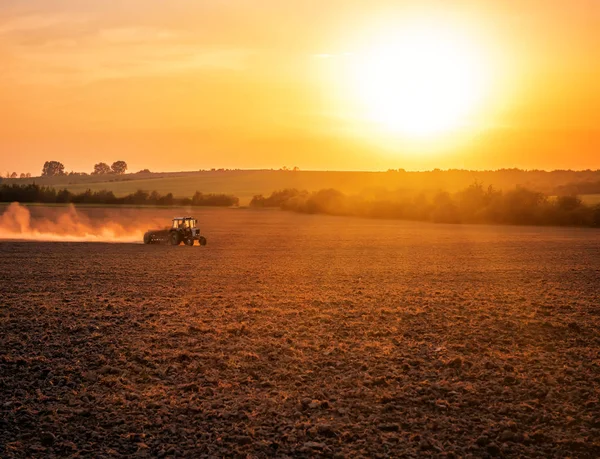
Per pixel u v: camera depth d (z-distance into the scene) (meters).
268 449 10.74
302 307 23.41
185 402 13.04
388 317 21.66
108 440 11.16
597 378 14.52
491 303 24.73
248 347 17.28
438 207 96.94
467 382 14.35
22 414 12.27
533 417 12.18
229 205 132.62
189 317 21.39
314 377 14.78
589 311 23.09
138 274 33.03
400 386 14.09
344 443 11.04
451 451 10.60
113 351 16.92
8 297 25.03
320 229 78.44
